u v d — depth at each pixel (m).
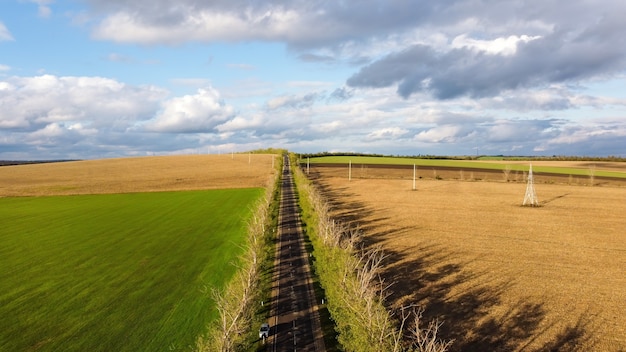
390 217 73.31
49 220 68.94
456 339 28.20
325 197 92.81
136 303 33.53
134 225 64.25
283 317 30.61
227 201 89.56
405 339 27.72
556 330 29.62
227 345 21.48
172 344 26.81
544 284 38.91
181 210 78.25
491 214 77.19
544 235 59.72
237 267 40.53
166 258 46.06
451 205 87.75
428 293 36.56
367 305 23.70
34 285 37.91
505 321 31.02
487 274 41.75
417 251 50.44
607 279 40.56
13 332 28.83
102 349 26.36
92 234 58.19
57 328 29.33
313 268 41.59
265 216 53.53
